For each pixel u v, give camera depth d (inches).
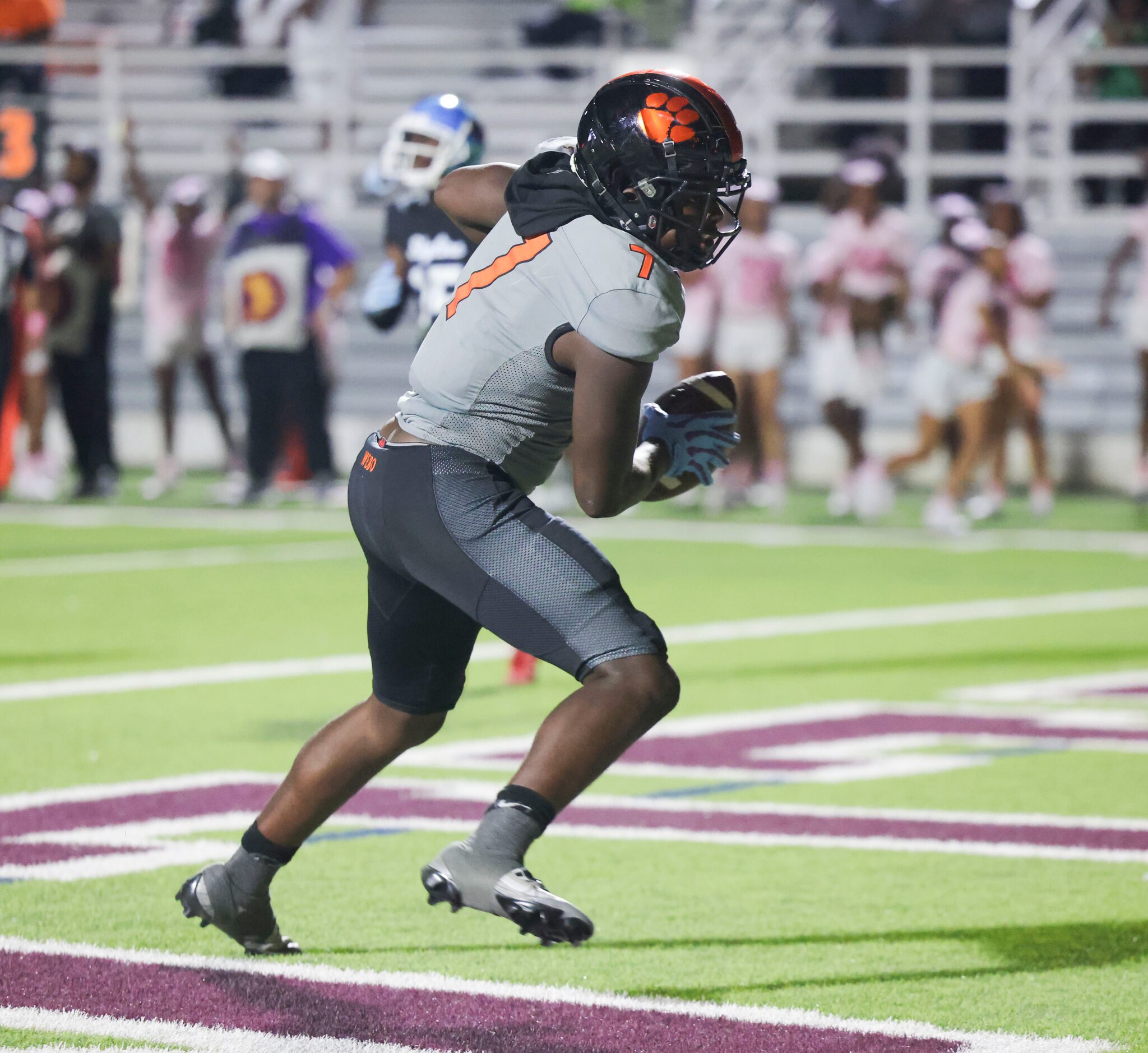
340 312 2412.6
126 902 717.3
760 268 2338.8
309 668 1298.0
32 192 2439.7
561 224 559.5
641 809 892.6
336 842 823.7
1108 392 2684.5
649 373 553.3
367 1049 552.4
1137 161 2758.4
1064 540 2151.8
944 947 669.9
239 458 2564.0
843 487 2380.7
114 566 1861.5
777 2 3159.5
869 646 1409.9
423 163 1076.5
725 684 1248.2
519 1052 551.8
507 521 562.6
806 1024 580.1
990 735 1080.2
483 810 884.6
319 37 3356.3
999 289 2207.2
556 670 1325.0
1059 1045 559.2
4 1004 593.6
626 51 3031.5
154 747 1024.9
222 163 3073.3
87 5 3634.4
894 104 2773.1
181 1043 557.0
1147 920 705.6
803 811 887.1
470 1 3599.9
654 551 2026.3
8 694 1188.5
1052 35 2925.7
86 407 2465.6
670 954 660.7
